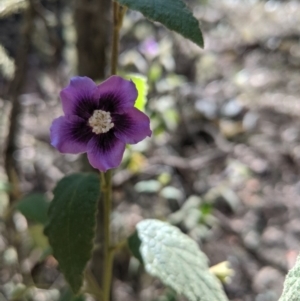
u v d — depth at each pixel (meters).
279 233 0.29
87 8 0.18
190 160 0.32
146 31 0.37
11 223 0.20
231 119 0.37
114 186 0.27
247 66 0.44
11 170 0.20
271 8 0.52
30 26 0.19
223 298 0.11
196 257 0.12
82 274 0.10
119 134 0.10
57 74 0.29
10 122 0.20
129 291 0.24
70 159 0.29
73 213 0.11
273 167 0.34
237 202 0.30
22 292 0.16
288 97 0.40
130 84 0.10
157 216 0.27
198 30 0.09
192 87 0.38
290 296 0.09
